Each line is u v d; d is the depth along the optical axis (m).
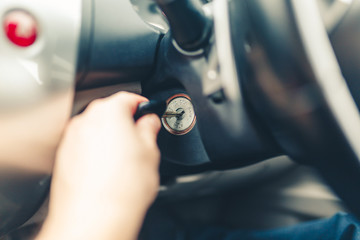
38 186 0.48
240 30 0.39
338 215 0.64
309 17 0.36
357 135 0.37
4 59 0.41
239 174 0.88
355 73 0.51
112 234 0.31
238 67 0.41
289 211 1.00
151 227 0.96
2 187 0.46
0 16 0.40
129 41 0.51
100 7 0.48
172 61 0.49
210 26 0.43
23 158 0.45
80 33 0.45
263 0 0.36
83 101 0.50
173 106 0.57
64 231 0.31
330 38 0.50
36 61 0.42
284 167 1.02
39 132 0.44
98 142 0.34
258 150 0.46
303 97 0.35
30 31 0.42
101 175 0.33
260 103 0.40
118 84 0.53
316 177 1.01
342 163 0.38
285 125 0.38
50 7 0.43
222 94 0.43
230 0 0.42
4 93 0.41
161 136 0.58
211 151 0.49
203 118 0.47
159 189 0.78
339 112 0.36
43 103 0.44
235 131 0.45
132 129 0.36
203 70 0.45
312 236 0.63
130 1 0.52
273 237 0.68
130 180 0.33
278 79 0.36
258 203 1.05
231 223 1.05
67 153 0.35
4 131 0.43
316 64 0.35
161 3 0.40
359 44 0.50
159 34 0.54
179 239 0.83
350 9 0.48
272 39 0.35
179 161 0.58
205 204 1.08
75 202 0.32
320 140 0.37
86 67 0.47
